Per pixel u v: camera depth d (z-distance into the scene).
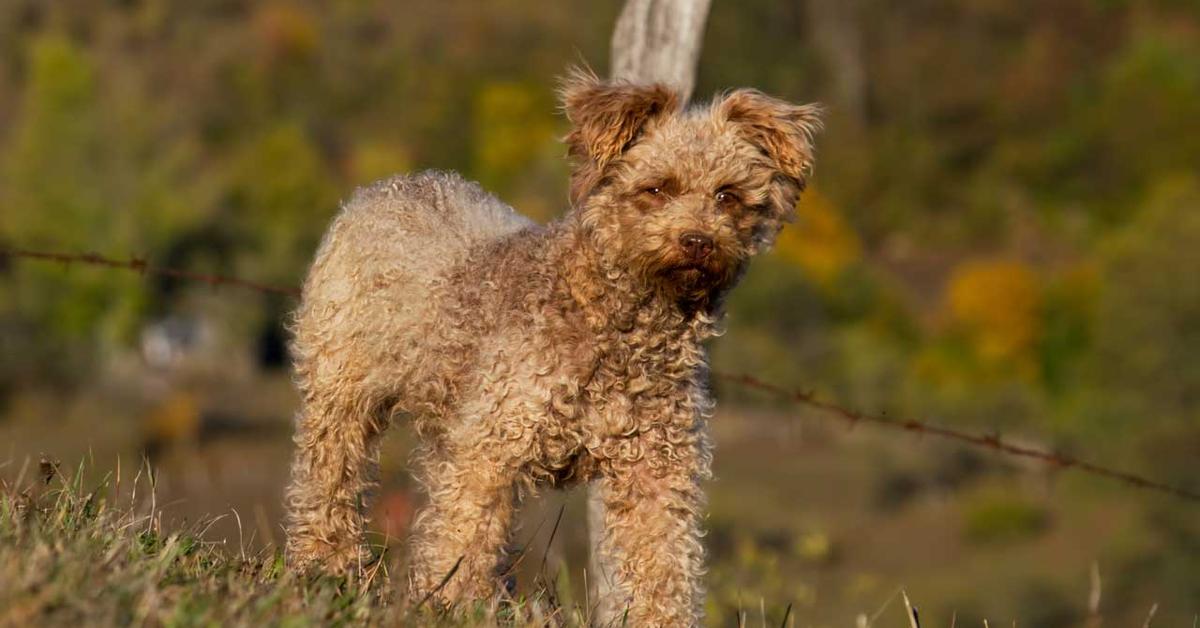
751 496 34.25
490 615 5.05
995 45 75.94
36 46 58.97
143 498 6.44
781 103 6.20
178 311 54.78
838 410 7.84
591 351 5.64
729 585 8.74
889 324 50.94
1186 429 34.28
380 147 68.44
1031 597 30.28
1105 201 67.56
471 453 5.66
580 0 73.25
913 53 72.94
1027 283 52.41
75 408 41.97
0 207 57.53
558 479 5.92
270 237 56.72
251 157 60.59
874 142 69.12
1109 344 37.59
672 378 5.78
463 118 70.19
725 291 5.96
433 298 5.97
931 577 31.38
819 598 13.84
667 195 5.86
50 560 4.39
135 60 75.31
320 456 6.35
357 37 76.94
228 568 5.10
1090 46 76.75
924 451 37.50
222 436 41.28
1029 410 39.91
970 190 68.56
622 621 5.58
